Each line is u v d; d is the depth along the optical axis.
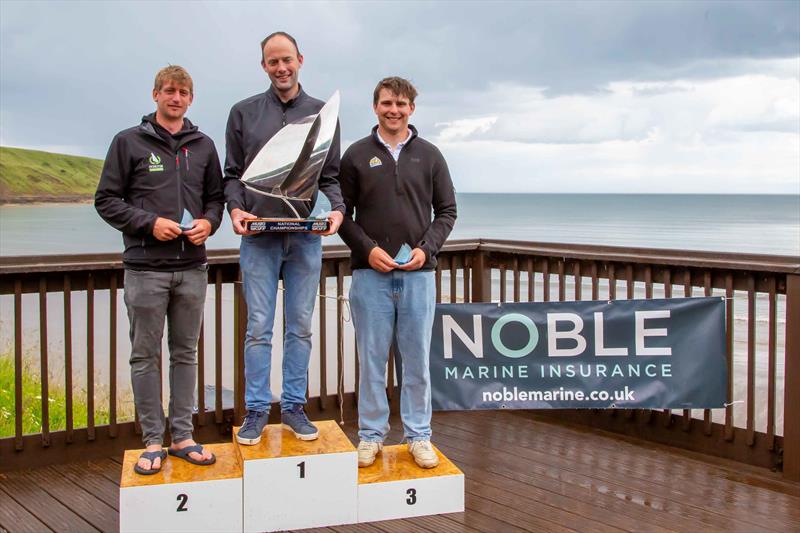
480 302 4.32
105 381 7.46
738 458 3.62
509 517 2.92
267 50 2.87
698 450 3.77
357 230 3.03
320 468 2.79
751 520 2.90
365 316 3.08
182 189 2.77
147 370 2.80
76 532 2.77
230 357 8.05
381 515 2.88
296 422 2.97
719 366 3.68
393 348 4.33
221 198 2.96
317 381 6.32
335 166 3.04
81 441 3.56
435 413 4.39
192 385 2.92
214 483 2.69
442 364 4.10
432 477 2.93
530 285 4.32
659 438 3.91
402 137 3.07
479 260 4.55
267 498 2.75
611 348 3.91
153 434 2.81
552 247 4.15
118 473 3.40
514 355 4.04
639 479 3.35
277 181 2.80
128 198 2.77
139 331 2.77
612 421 4.08
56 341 9.62
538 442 3.88
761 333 10.49
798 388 3.31
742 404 6.50
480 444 3.84
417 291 3.05
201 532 2.69
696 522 2.88
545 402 4.02
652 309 3.82
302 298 2.96
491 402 4.08
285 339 3.02
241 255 2.96
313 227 2.76
